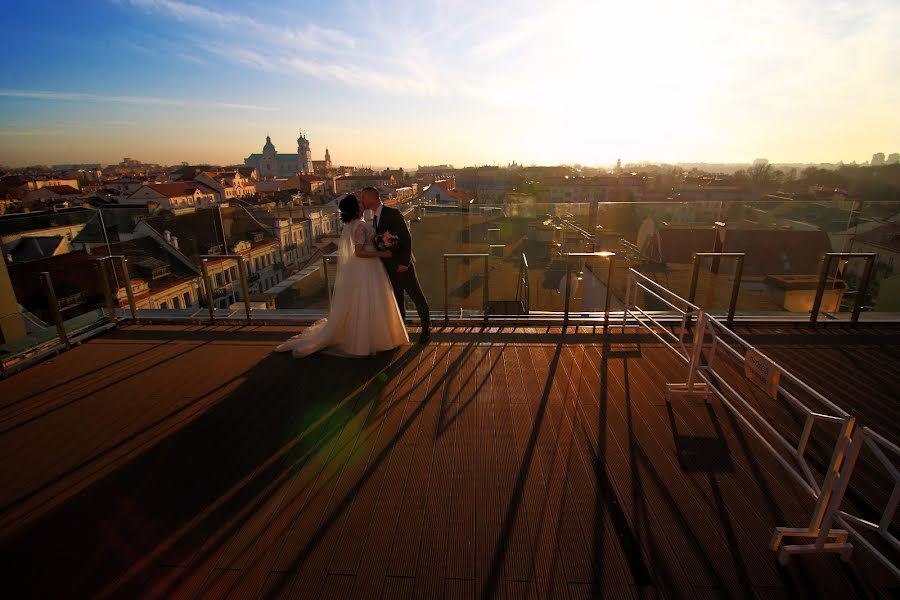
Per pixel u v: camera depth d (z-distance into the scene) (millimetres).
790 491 2533
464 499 2459
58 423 3260
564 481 2598
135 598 1889
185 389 3742
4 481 2648
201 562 2066
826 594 1907
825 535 2037
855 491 2564
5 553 2135
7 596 1905
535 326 5090
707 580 1966
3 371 3990
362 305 4191
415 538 2197
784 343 4605
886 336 4746
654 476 2643
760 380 2547
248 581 1966
